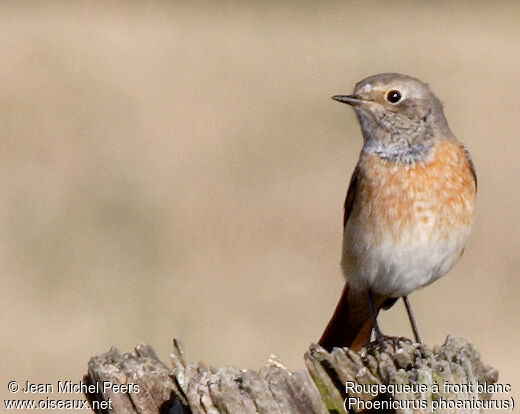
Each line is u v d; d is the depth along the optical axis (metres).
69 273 17.05
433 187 8.77
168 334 14.97
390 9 35.16
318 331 15.14
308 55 31.05
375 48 31.48
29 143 23.25
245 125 25.34
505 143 24.14
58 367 13.79
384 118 8.91
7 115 24.70
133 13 33.72
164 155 23.08
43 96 26.08
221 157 23.09
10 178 20.98
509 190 21.27
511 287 17.45
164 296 16.31
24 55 28.61
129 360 6.84
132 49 30.28
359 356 6.68
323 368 6.60
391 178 8.83
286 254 18.33
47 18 31.89
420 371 6.41
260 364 14.13
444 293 16.95
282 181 21.62
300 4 35.59
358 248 9.04
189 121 25.52
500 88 27.84
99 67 28.50
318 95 27.84
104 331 14.85
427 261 8.90
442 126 8.95
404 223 8.81
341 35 32.97
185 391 6.52
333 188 21.23
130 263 17.53
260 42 32.09
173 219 19.38
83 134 24.11
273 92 28.09
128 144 23.67
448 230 8.84
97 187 20.80
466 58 30.23
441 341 15.48
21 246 17.92
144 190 20.88
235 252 18.31
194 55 30.61
